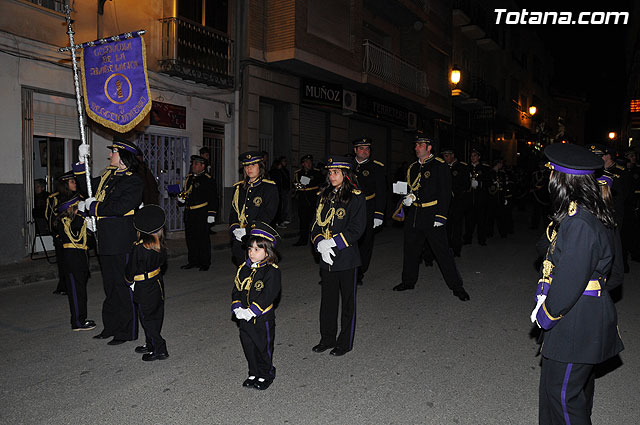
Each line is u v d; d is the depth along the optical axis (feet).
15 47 32.04
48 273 29.35
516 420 12.79
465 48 97.86
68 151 36.01
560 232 9.43
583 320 9.36
